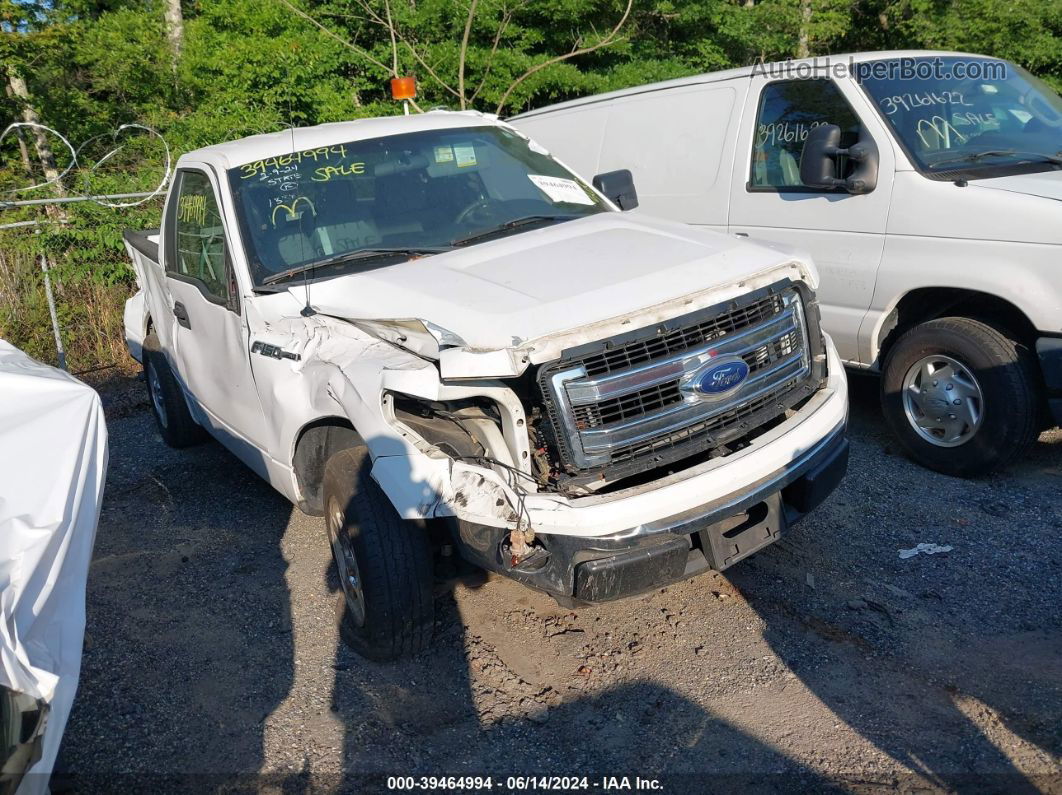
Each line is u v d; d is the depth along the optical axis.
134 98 14.45
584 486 3.32
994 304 5.00
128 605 4.55
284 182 4.73
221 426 5.23
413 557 3.65
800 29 15.26
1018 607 3.93
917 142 5.25
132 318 6.86
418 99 13.84
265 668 3.93
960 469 5.07
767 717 3.40
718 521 3.40
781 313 3.77
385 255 4.40
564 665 3.81
